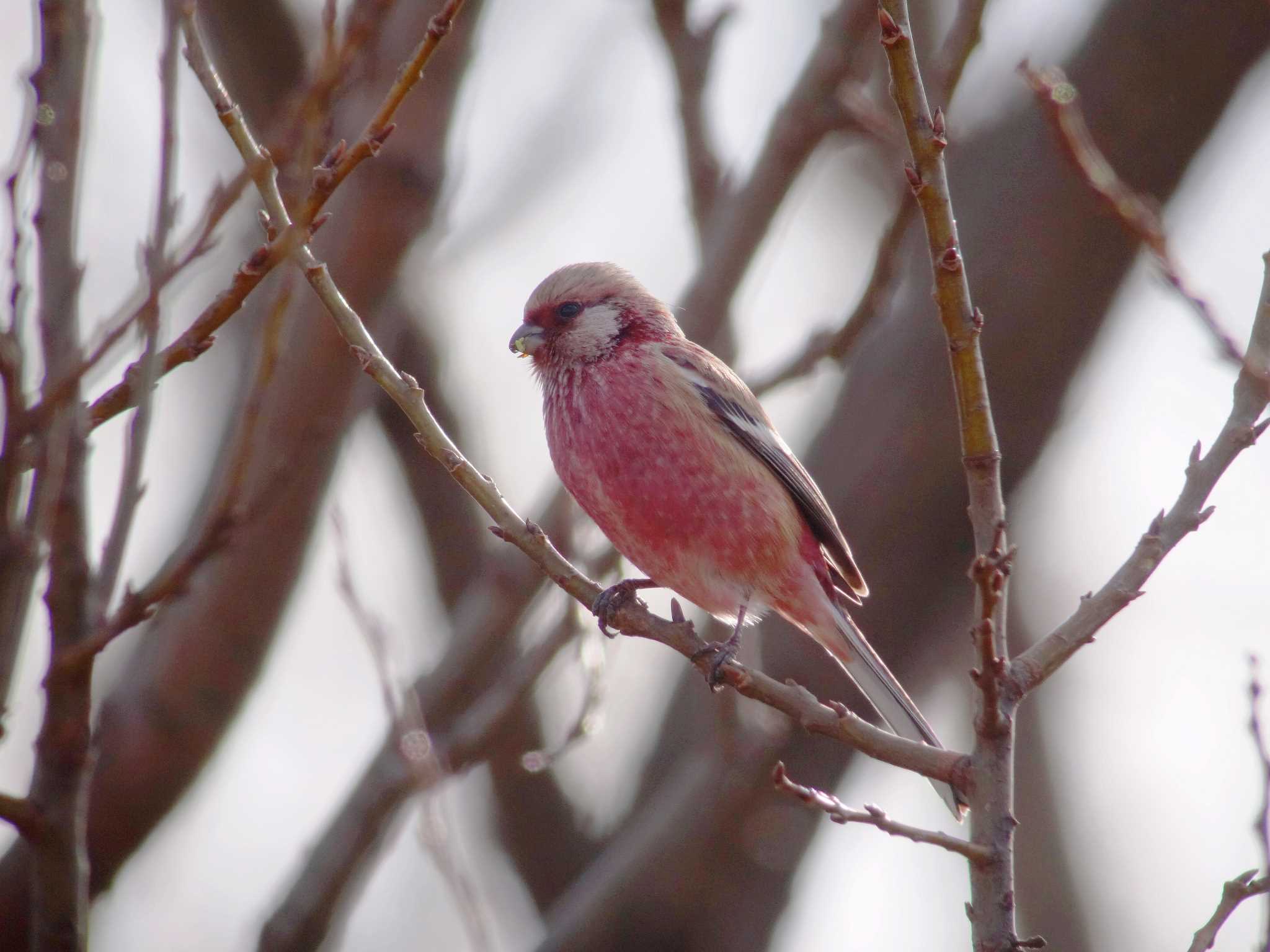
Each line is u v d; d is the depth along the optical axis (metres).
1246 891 5.92
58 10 6.13
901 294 12.79
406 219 10.74
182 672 10.83
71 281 5.99
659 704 13.87
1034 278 11.85
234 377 12.12
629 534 9.71
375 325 10.98
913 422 11.95
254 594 10.84
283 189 6.96
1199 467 6.63
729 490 9.46
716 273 11.39
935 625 12.18
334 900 10.22
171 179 5.71
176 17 5.79
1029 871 15.93
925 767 6.35
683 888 11.37
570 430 9.78
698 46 12.17
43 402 5.37
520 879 13.36
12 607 5.33
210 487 11.05
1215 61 11.88
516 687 10.03
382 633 8.47
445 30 6.22
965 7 9.68
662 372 9.64
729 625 11.32
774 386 10.38
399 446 14.01
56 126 6.09
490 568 11.11
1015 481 12.22
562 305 10.06
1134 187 12.00
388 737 10.51
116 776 10.68
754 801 11.44
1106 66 12.03
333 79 6.18
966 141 12.80
